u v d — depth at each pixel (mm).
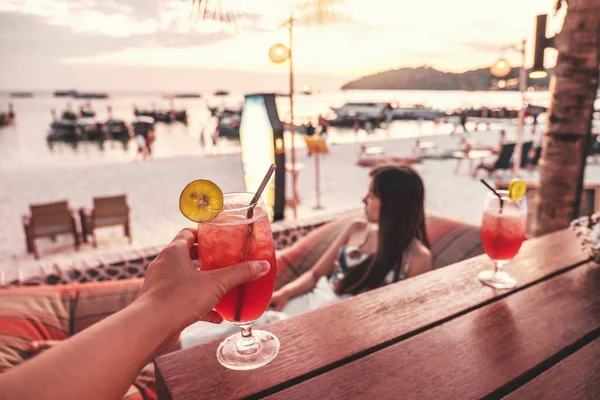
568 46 3385
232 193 998
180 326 620
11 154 22047
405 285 1352
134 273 3217
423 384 878
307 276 2631
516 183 1312
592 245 1460
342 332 1070
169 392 845
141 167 15891
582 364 951
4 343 2197
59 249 6906
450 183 11578
